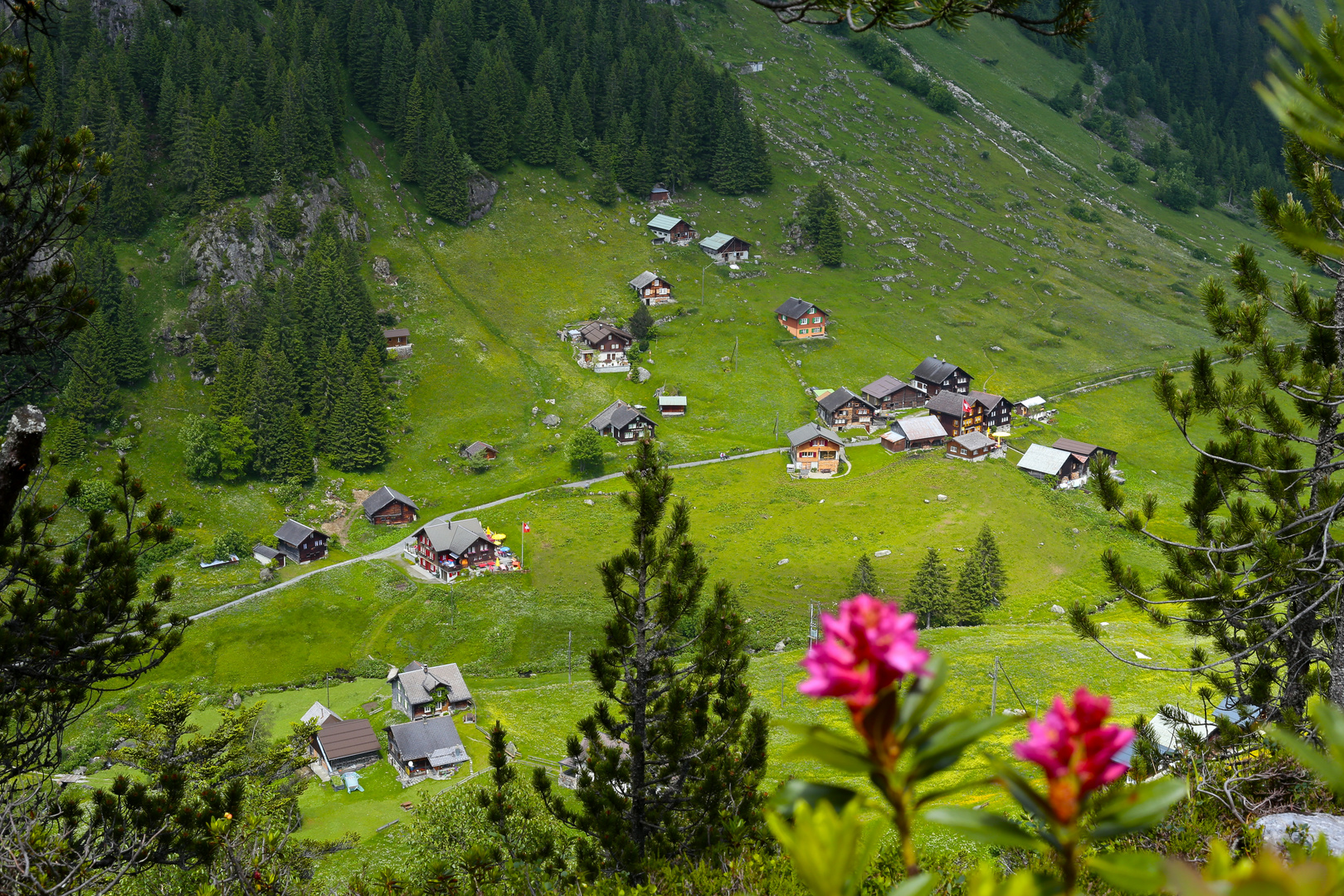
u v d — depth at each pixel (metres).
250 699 88.06
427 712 82.44
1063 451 127.94
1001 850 11.84
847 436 139.50
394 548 114.50
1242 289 20.52
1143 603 22.20
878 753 2.49
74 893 14.18
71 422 119.88
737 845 16.48
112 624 17.97
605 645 25.75
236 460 122.19
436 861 15.77
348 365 135.25
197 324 139.88
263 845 16.98
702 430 138.75
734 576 102.88
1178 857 11.03
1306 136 3.37
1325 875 1.86
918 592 94.88
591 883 18.92
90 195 17.11
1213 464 21.11
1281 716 19.38
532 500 122.19
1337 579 18.69
